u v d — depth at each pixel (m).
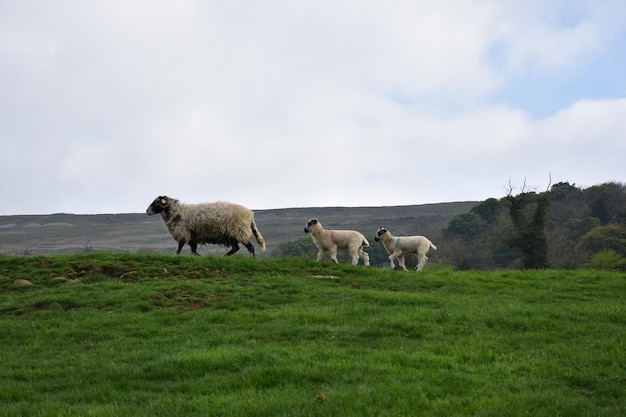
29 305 13.91
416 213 113.88
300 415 7.27
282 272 17.84
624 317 12.81
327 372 8.84
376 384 8.36
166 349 10.56
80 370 9.54
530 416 7.28
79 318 12.92
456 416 7.24
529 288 16.92
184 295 14.73
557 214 69.19
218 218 20.12
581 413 7.38
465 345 10.59
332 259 21.48
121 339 11.37
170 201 20.23
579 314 13.09
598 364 9.41
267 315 12.78
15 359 10.29
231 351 9.94
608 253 45.84
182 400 7.86
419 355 9.78
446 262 53.75
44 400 8.22
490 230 61.00
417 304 14.05
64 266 17.38
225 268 17.67
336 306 13.62
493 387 8.35
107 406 7.70
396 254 22.81
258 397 7.91
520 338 11.11
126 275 16.55
